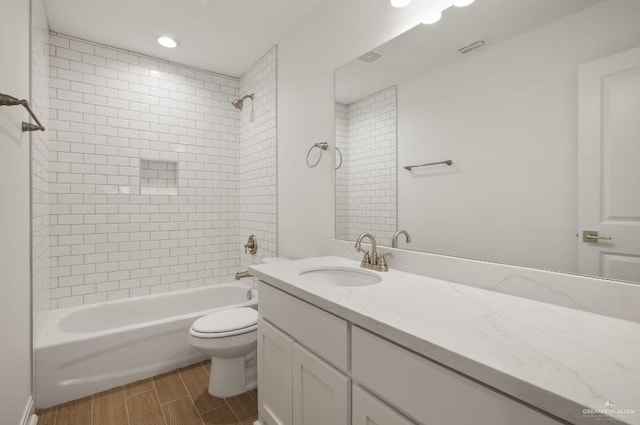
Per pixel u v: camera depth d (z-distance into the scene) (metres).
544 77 1.03
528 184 1.07
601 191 0.91
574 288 0.94
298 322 1.18
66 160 2.30
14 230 1.28
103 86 2.44
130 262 2.56
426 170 1.41
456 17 1.28
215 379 1.83
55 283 2.26
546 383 0.51
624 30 0.86
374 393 0.86
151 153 2.64
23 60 1.42
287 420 1.27
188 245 2.82
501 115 1.14
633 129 0.85
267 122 2.60
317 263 1.63
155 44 2.46
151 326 2.00
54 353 1.70
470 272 1.20
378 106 1.63
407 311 0.88
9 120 1.20
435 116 1.37
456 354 0.62
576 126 0.95
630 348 0.65
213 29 2.26
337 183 1.88
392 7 1.54
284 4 1.98
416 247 1.45
